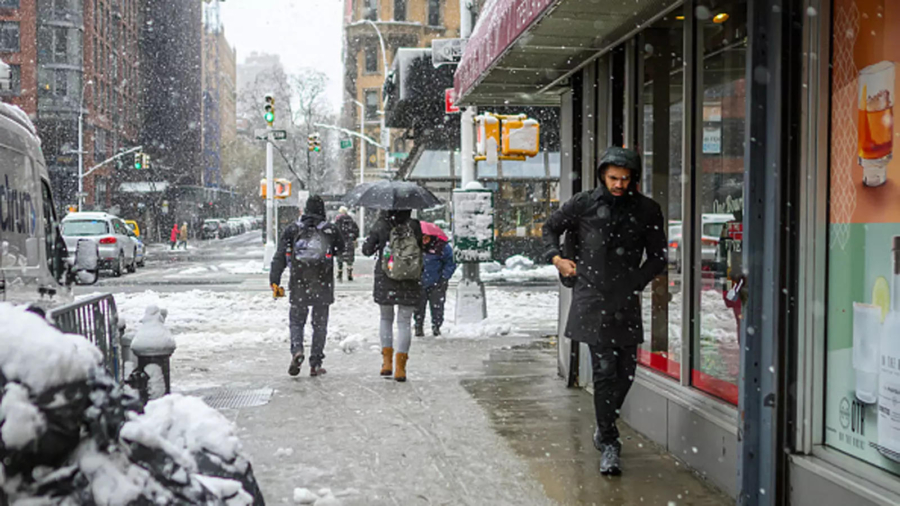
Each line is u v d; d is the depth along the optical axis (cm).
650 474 495
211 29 11969
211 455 243
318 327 827
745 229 409
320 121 8012
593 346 498
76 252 609
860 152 371
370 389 755
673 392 545
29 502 182
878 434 357
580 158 761
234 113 15850
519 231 2809
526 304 1573
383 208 779
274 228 3206
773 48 397
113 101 7006
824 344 398
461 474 495
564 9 537
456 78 880
